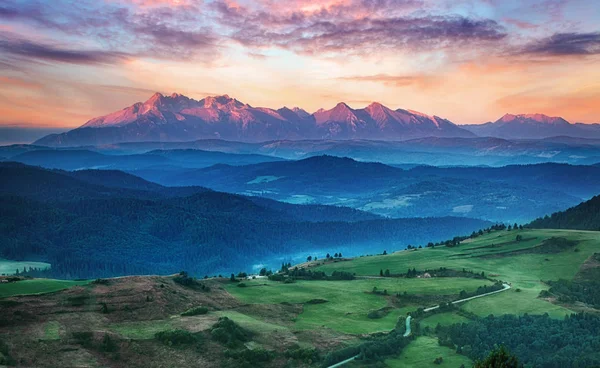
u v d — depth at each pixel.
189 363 144.50
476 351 165.50
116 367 137.62
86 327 154.62
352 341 171.12
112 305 171.38
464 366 154.75
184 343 153.00
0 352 133.00
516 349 171.50
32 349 138.25
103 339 148.25
